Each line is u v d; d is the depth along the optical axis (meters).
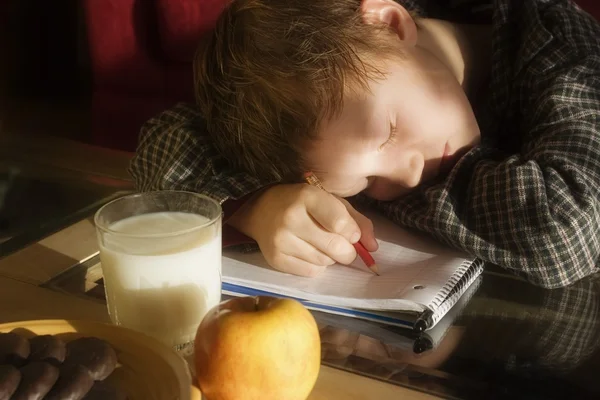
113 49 1.56
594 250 0.69
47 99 1.91
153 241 0.55
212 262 0.56
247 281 0.66
